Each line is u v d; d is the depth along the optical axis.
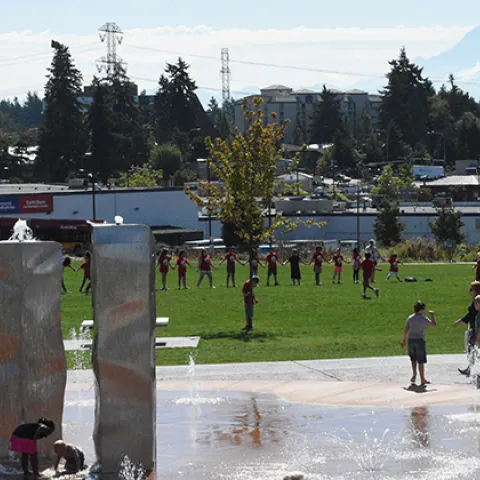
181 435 19.84
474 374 24.97
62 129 179.25
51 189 117.12
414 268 68.06
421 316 24.19
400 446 18.56
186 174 185.00
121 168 185.00
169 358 29.41
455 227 100.00
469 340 25.25
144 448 17.38
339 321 37.56
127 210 110.94
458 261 83.12
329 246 95.69
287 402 22.83
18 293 18.27
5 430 18.33
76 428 20.89
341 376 25.89
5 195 103.12
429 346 30.61
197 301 45.41
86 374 27.33
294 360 28.59
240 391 24.23
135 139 193.50
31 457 17.17
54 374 18.53
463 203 135.12
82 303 45.25
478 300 24.64
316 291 49.34
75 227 98.88
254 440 19.31
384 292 48.50
